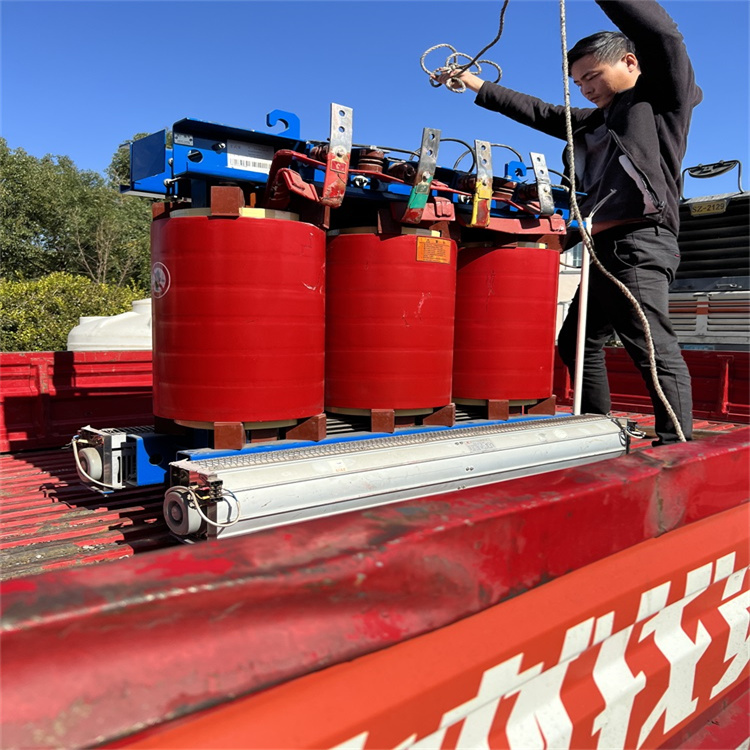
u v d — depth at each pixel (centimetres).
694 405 456
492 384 286
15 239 2767
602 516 112
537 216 288
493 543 94
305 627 74
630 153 288
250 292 207
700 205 570
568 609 108
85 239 2967
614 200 300
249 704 71
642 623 129
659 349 300
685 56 273
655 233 302
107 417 399
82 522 222
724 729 149
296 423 228
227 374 209
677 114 292
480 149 259
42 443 369
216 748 68
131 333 516
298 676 73
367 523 86
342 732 78
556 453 267
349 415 258
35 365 365
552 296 296
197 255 207
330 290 253
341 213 280
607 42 300
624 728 124
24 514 232
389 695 83
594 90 310
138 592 62
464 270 287
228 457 197
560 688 112
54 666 58
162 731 65
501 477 246
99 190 3081
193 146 212
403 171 238
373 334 246
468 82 329
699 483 135
